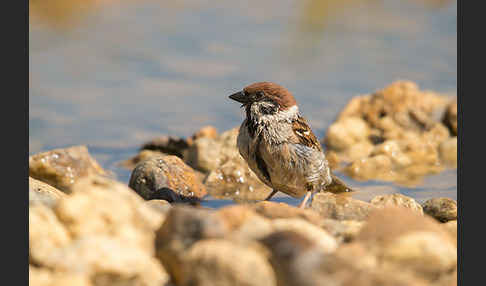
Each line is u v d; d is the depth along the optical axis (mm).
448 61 18969
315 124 15367
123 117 15359
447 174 12305
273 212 7027
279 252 5559
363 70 18250
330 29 21672
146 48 19828
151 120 15250
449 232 7176
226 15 23500
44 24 21141
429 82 17312
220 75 17781
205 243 5613
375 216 6203
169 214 6078
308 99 16547
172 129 14766
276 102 9656
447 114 14930
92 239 5750
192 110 15898
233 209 6430
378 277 5410
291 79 17656
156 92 16859
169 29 21578
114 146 13875
